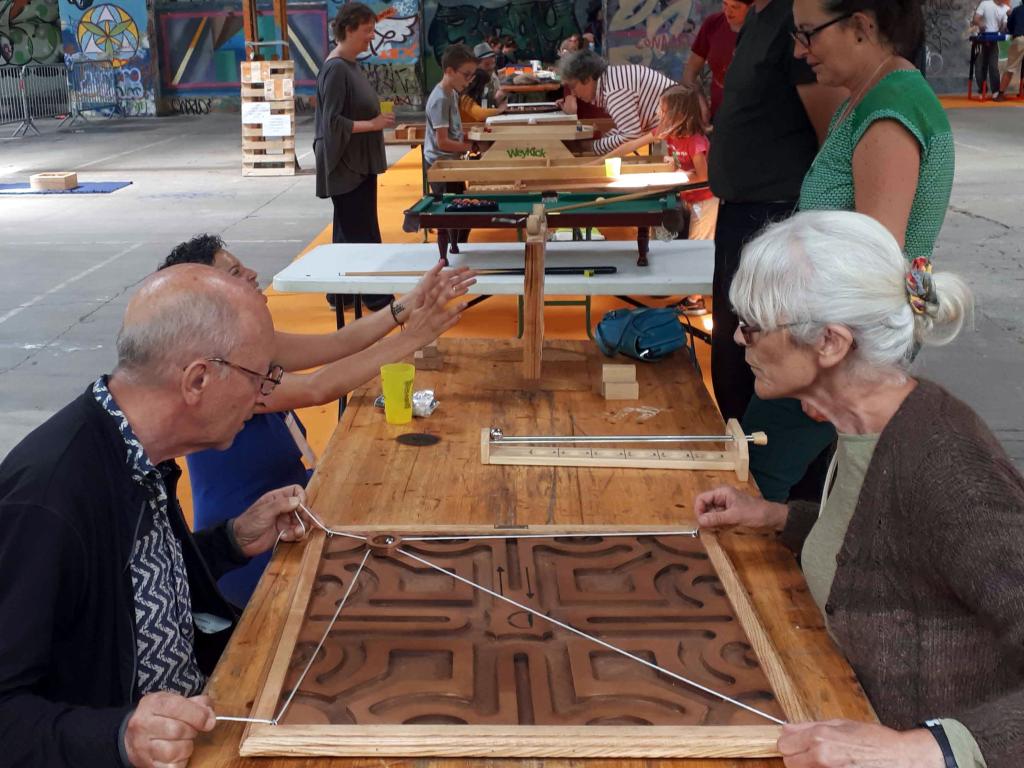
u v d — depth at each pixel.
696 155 6.59
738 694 1.55
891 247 1.62
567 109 8.57
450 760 1.44
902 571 1.60
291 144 14.08
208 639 2.09
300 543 2.06
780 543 2.04
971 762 1.35
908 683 1.62
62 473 1.61
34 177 12.81
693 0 21.23
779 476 2.74
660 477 2.37
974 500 1.46
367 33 6.55
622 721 1.49
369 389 2.97
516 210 4.18
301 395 2.62
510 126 6.38
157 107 23.23
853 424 1.68
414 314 2.79
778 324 1.63
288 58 13.94
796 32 2.52
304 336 2.87
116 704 1.71
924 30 2.52
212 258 2.84
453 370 3.17
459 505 2.21
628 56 21.61
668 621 1.75
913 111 2.37
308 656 1.65
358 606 1.79
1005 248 8.91
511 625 1.72
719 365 3.55
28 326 6.99
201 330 1.65
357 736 1.44
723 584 1.85
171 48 23.17
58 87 23.75
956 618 1.59
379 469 2.41
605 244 4.55
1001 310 7.03
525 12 22.67
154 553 1.81
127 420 1.67
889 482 1.58
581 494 2.27
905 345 1.61
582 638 1.69
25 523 1.57
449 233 4.41
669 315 3.28
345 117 6.54
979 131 17.09
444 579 1.89
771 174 3.21
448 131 8.70
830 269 1.59
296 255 9.02
